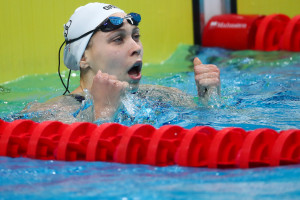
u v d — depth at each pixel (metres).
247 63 14.00
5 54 12.80
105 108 7.28
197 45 17.44
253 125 7.25
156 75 12.53
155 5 16.08
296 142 5.63
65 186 4.84
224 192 4.46
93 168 5.55
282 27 16.72
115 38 7.95
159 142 5.68
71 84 11.90
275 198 4.25
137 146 5.82
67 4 13.98
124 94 7.42
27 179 5.17
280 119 7.61
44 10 13.55
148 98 8.48
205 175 5.13
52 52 13.80
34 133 6.21
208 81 8.29
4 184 5.00
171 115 7.83
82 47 8.27
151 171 5.36
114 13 8.27
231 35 16.75
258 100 8.98
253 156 5.50
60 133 6.41
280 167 5.31
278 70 12.59
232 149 5.55
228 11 18.47
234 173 5.17
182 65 14.69
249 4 19.08
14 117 8.08
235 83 10.87
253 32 16.83
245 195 4.36
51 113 7.91
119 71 7.95
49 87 11.59
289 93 9.59
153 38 16.03
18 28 13.07
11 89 11.48
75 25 8.34
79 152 6.02
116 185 4.81
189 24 17.31
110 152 5.89
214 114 7.94
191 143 5.61
